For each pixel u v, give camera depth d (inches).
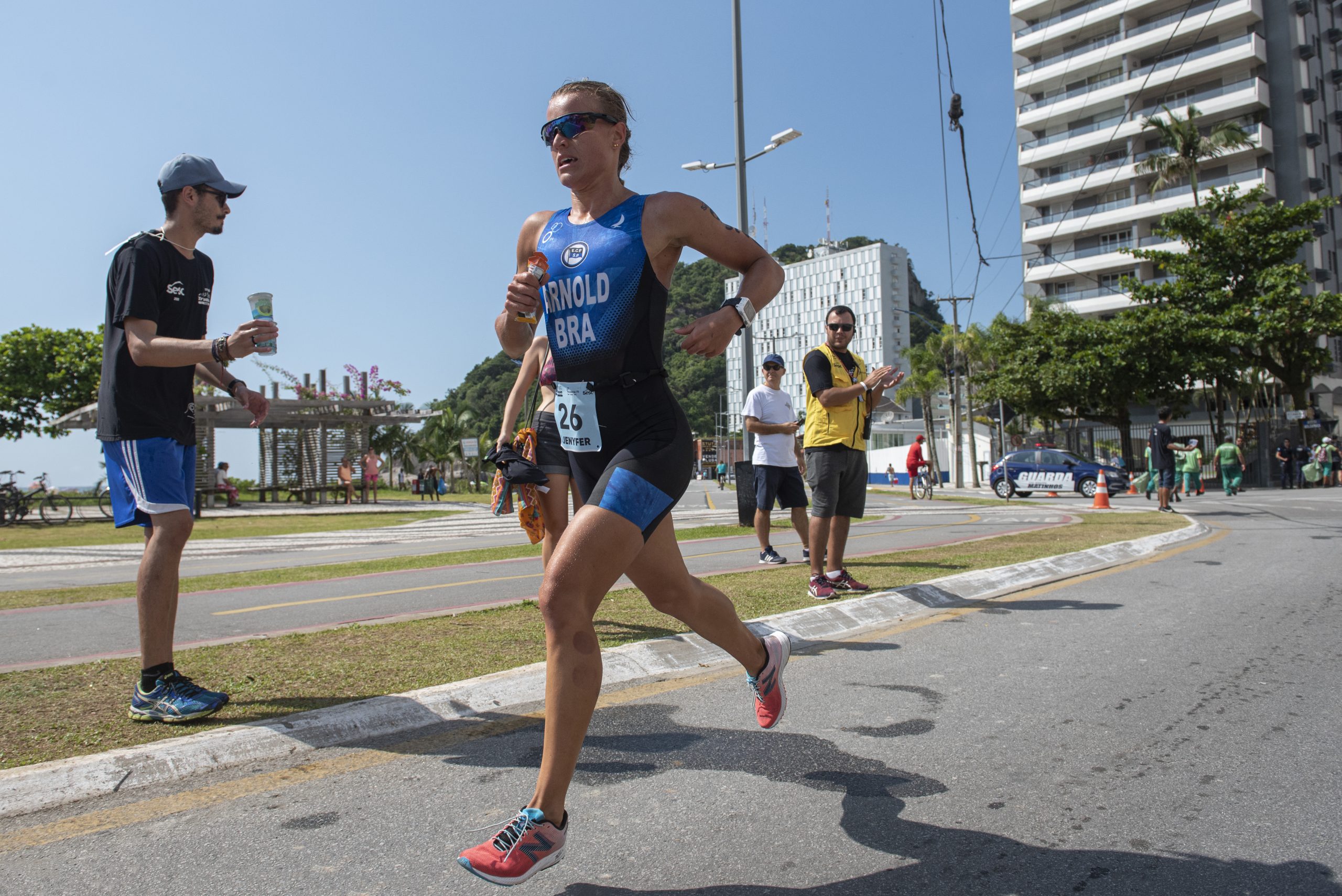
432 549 463.8
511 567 342.0
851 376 227.0
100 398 129.7
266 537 583.2
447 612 225.0
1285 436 1243.8
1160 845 89.4
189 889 81.1
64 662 169.2
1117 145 2191.2
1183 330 1224.2
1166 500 598.2
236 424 1064.2
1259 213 1229.1
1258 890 79.7
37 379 1357.0
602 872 84.2
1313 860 85.6
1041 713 134.5
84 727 121.3
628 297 90.8
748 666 106.8
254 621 219.0
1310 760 113.3
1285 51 1978.3
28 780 101.7
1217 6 1998.0
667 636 175.8
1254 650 173.3
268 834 93.2
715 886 81.2
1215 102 1989.4
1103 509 651.5
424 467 1637.6
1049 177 2326.5
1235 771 109.7
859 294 5757.9
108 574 366.0
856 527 501.0
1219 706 137.3
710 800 101.7
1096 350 1290.6
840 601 211.8
